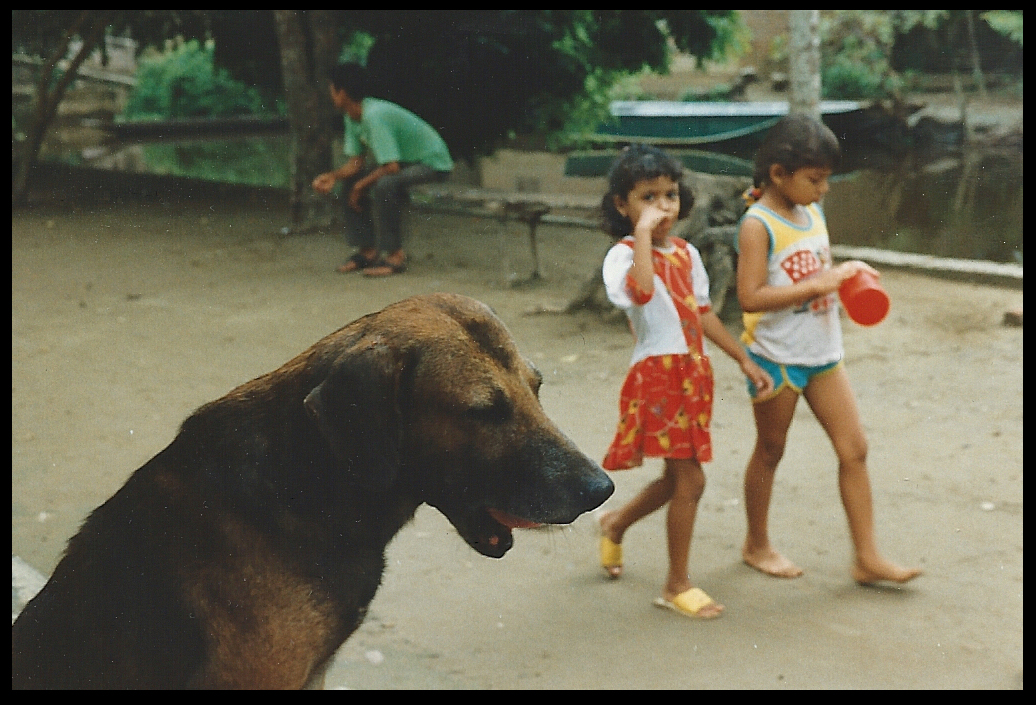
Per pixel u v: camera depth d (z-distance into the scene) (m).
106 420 6.22
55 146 22.88
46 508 5.02
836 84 22.56
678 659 3.68
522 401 2.13
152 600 2.04
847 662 3.63
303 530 2.09
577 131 15.96
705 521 4.81
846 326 7.64
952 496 4.93
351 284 9.38
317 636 2.13
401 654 3.73
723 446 5.64
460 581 4.31
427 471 2.13
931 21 20.80
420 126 9.58
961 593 4.09
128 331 8.03
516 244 10.96
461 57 14.52
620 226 4.02
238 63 16.53
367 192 9.67
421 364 2.08
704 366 3.91
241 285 9.39
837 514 4.82
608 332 7.73
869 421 5.90
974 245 10.84
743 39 16.30
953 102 21.22
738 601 4.10
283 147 23.22
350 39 15.55
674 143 18.03
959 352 7.00
